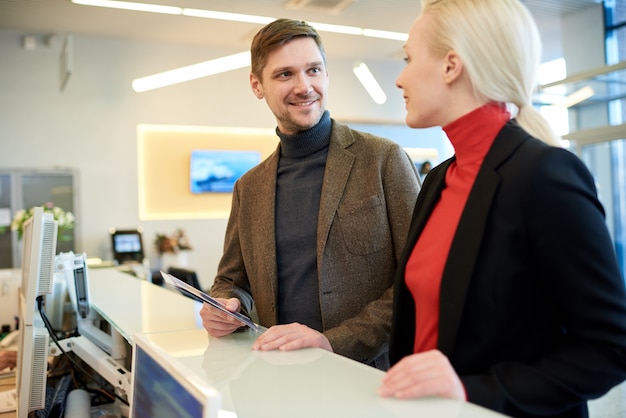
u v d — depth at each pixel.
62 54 6.62
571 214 0.81
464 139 0.96
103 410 1.76
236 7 6.23
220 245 8.00
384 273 1.42
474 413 0.71
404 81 1.00
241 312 1.30
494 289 0.87
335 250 1.42
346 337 1.25
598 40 6.63
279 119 1.52
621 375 0.79
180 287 1.08
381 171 1.45
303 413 0.74
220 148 7.95
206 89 7.86
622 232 5.11
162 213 7.70
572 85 5.01
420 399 0.76
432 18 0.96
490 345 0.88
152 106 7.61
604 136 5.02
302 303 1.45
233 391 0.84
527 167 0.85
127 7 6.18
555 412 0.81
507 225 0.86
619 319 0.79
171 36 7.32
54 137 7.15
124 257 7.12
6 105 6.95
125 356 1.76
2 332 3.18
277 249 1.50
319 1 6.07
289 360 1.03
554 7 6.64
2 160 6.93
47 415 1.63
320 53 1.46
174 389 0.71
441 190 1.04
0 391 1.96
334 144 1.51
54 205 7.12
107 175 7.39
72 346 1.81
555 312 0.88
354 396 0.79
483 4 0.91
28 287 1.51
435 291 0.95
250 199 1.60
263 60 1.44
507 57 0.91
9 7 6.14
